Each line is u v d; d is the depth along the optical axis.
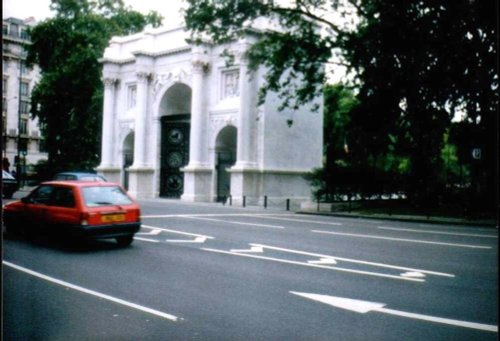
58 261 10.88
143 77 45.34
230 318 6.71
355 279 9.27
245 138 37.34
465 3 22.11
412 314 6.94
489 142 24.41
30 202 13.69
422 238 15.62
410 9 23.47
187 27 29.62
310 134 41.19
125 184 49.00
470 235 16.62
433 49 23.59
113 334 5.98
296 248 13.26
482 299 7.82
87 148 55.38
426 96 25.39
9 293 7.86
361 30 27.81
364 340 5.86
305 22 29.78
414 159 30.02
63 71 50.84
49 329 6.05
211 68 40.81
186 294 8.02
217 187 40.53
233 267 10.39
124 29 57.88
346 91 54.25
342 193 30.22
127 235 13.04
